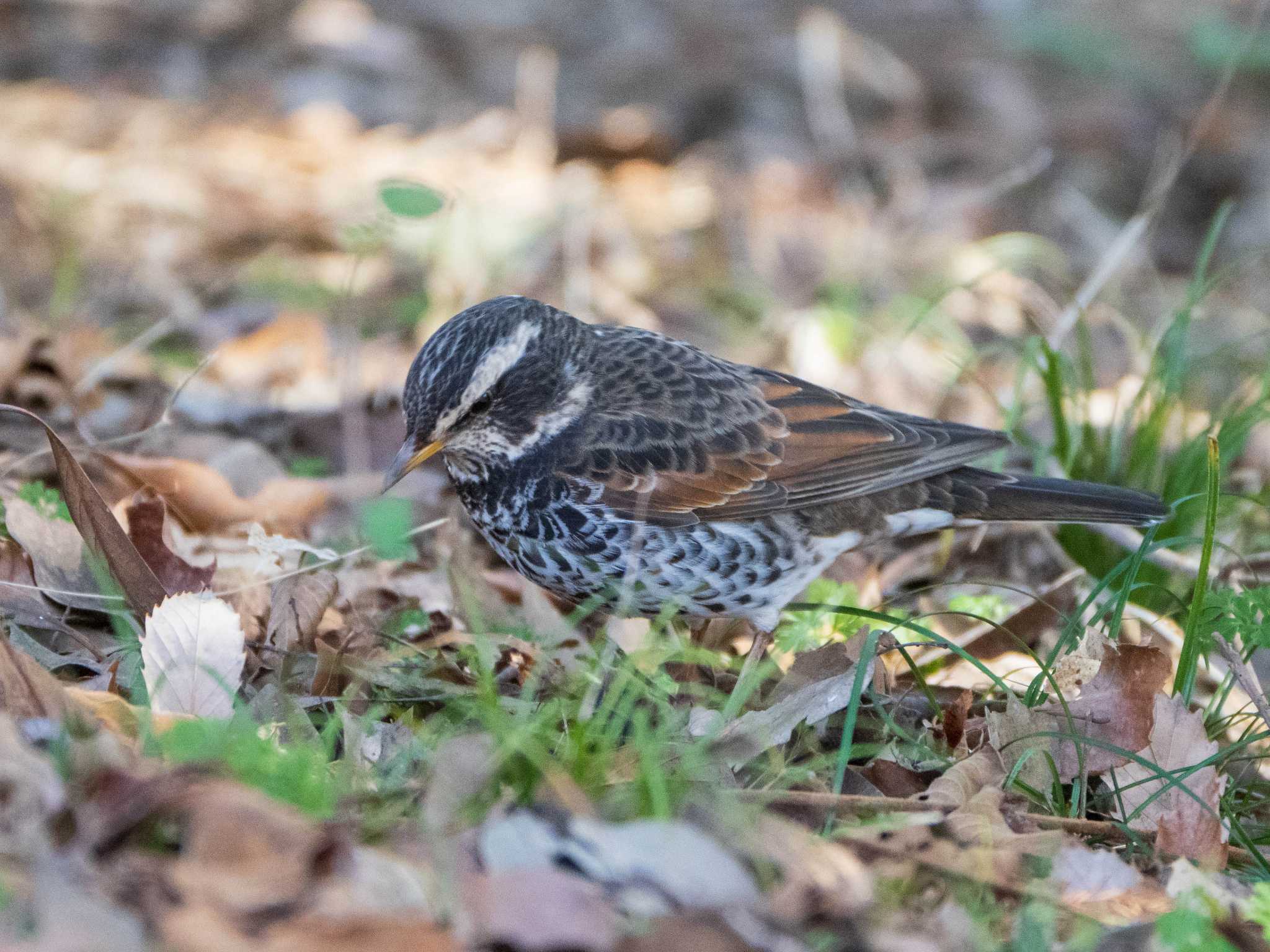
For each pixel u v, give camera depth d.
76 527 9.64
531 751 7.66
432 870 6.80
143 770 7.09
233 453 13.29
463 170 21.81
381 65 24.88
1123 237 15.13
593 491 10.39
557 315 10.77
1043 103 25.62
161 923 6.06
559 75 25.20
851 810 7.94
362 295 18.06
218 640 8.62
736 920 6.69
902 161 23.36
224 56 24.58
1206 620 10.01
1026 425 15.77
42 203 19.44
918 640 11.11
